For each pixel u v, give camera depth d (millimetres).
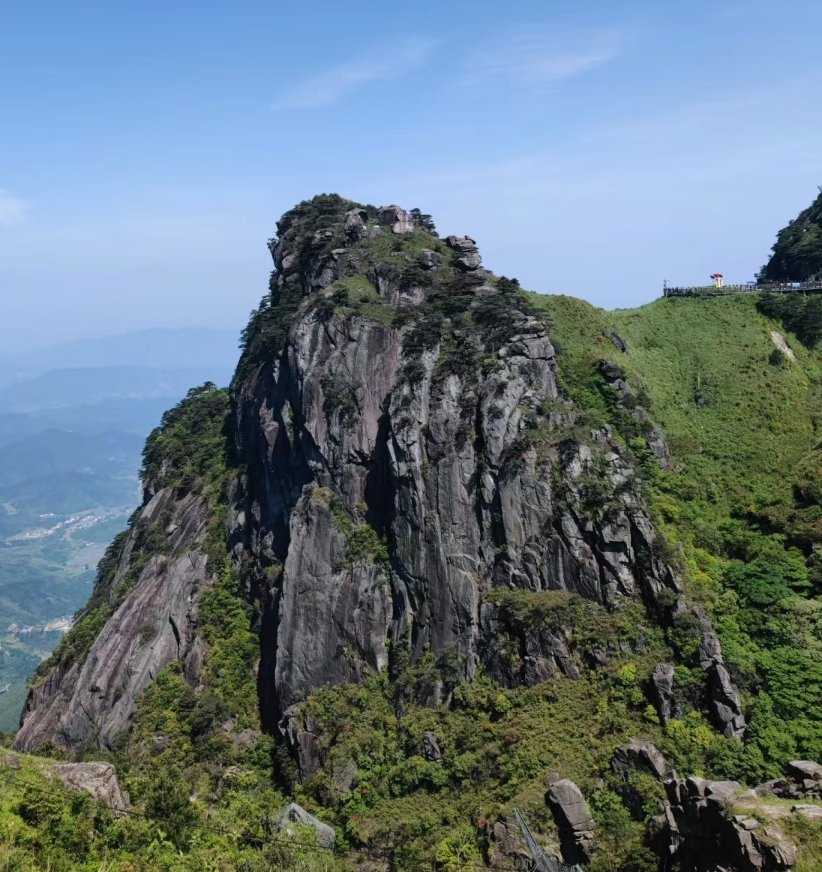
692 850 51188
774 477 88125
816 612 72625
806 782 51969
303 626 87938
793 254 123125
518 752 70188
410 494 86062
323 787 77312
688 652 71688
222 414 131250
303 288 110812
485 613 80750
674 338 108438
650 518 81125
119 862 47719
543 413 87688
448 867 63594
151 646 101750
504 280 101188
